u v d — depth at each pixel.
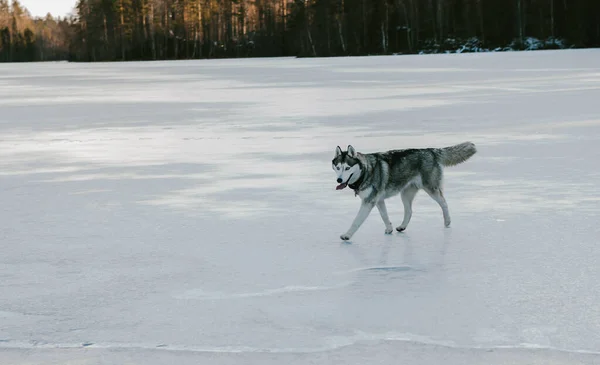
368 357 4.20
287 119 19.34
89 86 41.41
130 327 4.77
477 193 9.19
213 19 146.12
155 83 43.03
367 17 115.00
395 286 5.57
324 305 5.14
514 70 44.34
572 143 13.27
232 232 7.43
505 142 13.68
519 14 96.69
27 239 7.24
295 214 8.23
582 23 92.88
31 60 184.12
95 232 7.50
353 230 7.02
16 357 4.30
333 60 88.12
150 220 8.02
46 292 5.56
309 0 126.44
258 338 4.53
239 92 31.77
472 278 5.74
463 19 106.19
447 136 14.84
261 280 5.78
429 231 7.37
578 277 5.71
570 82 31.08
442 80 36.59
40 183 10.45
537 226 7.41
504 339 4.45
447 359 4.16
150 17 143.88
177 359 4.23
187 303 5.24
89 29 147.62
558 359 4.14
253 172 11.07
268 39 139.88
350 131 16.22
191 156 12.90
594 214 7.86
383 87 32.44
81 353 4.34
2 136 16.61
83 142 15.25
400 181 7.18
